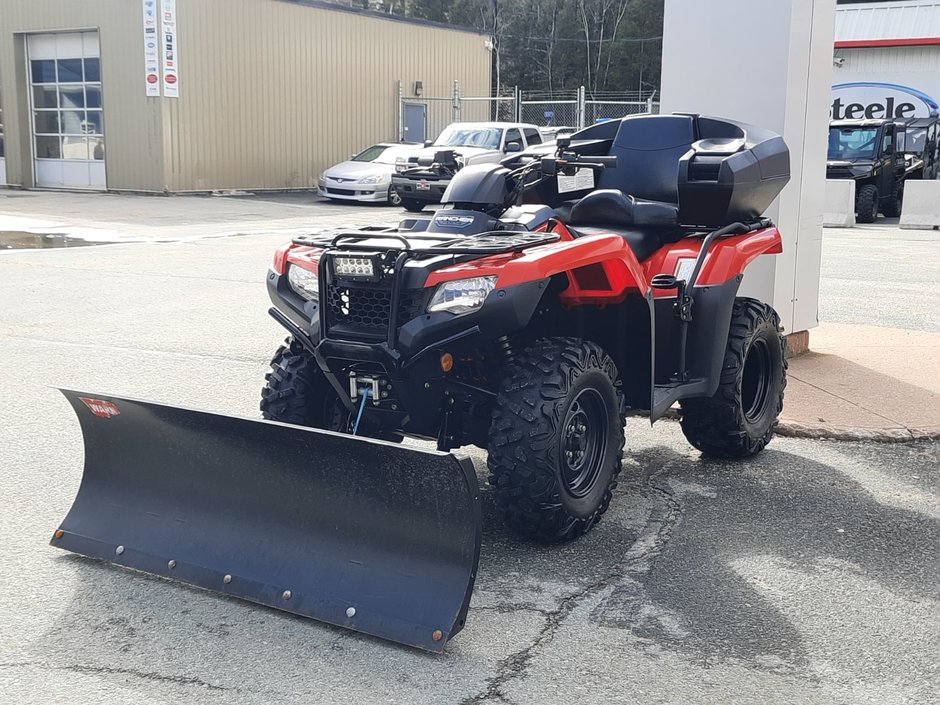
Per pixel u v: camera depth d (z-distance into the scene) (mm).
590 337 4941
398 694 3266
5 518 4711
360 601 3670
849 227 19891
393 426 4484
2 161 26750
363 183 22859
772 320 5754
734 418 5484
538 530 4316
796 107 7531
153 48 23234
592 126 5953
